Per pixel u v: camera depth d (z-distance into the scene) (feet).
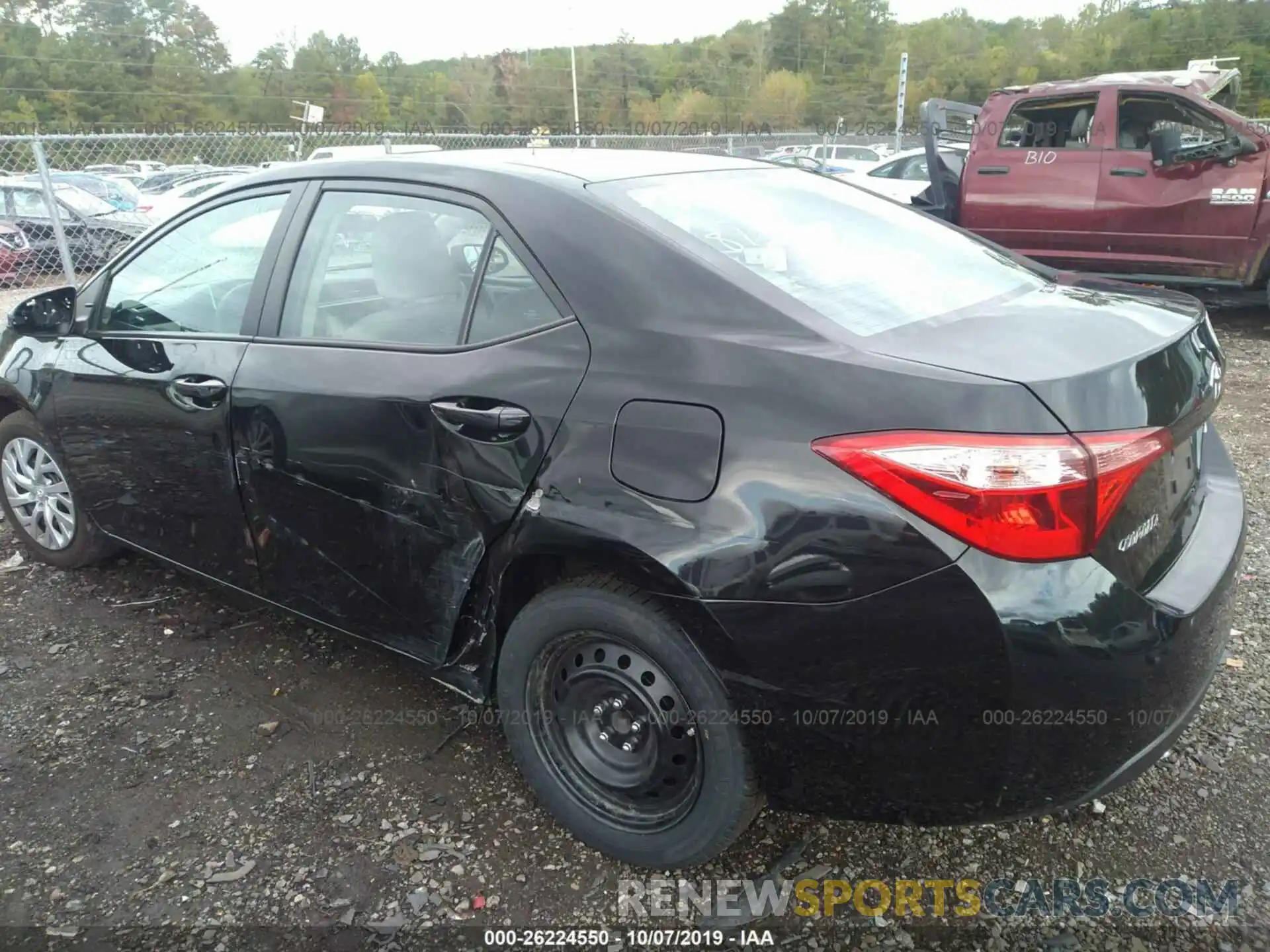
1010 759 6.02
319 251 9.02
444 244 8.18
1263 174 24.68
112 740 9.28
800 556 6.06
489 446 7.38
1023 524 5.64
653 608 6.79
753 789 6.81
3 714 9.70
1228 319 29.35
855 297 7.22
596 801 7.69
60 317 11.35
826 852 7.83
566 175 8.17
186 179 64.64
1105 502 5.81
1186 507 7.19
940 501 5.72
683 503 6.44
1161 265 26.68
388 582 8.48
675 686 6.90
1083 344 6.53
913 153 43.57
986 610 5.69
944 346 6.40
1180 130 26.48
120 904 7.32
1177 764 8.66
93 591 12.31
